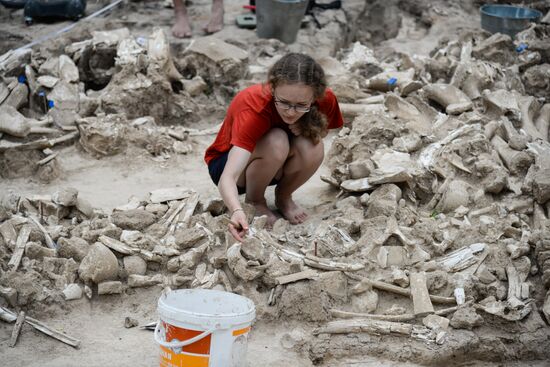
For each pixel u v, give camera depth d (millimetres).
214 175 4141
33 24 7211
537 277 3805
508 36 6574
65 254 3799
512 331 3516
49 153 5008
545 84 6133
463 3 8992
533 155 4590
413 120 5223
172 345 2902
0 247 3816
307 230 4082
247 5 8023
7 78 5629
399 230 3924
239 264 3666
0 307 3453
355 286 3648
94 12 7633
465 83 5676
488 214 4199
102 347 3336
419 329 3479
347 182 4449
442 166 4512
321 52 6977
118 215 4062
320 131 3963
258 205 4273
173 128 5527
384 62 6707
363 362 3363
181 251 3854
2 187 4777
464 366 3424
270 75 3533
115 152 5180
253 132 3725
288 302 3543
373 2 8547
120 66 5789
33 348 3309
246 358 3213
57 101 5488
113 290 3635
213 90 6141
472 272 3779
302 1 6828
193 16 7676
